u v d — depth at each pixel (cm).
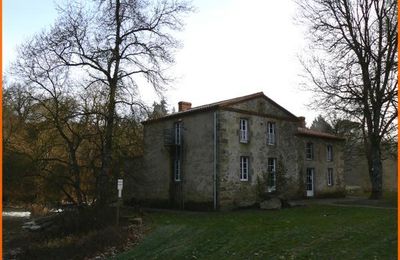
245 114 3083
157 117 3019
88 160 2817
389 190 5084
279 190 3241
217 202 2820
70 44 2606
